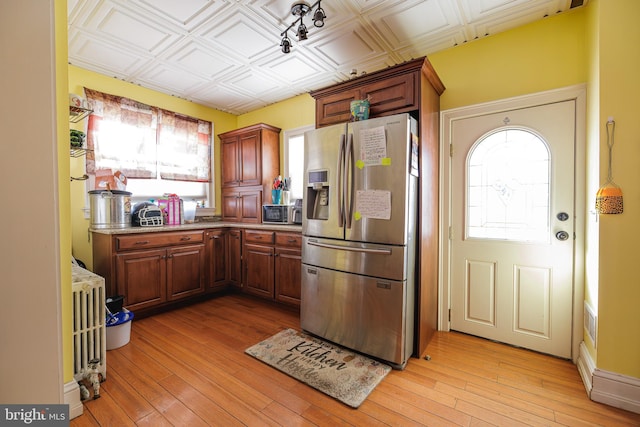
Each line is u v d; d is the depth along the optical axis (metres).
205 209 4.01
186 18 2.18
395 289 1.96
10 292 0.47
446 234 2.52
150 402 1.60
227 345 2.27
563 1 1.94
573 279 2.03
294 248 2.96
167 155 3.58
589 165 1.88
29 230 0.49
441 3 1.99
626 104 1.54
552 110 2.10
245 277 3.44
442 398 1.65
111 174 3.08
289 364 1.98
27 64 0.48
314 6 2.02
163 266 2.94
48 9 0.50
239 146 3.92
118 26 2.26
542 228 2.15
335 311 2.25
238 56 2.72
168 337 2.40
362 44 2.51
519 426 1.43
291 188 3.77
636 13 1.52
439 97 2.55
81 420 1.46
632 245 1.53
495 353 2.15
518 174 2.24
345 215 2.17
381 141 2.03
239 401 1.61
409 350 2.06
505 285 2.29
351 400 1.61
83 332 1.72
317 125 2.60
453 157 2.50
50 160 0.51
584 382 1.76
